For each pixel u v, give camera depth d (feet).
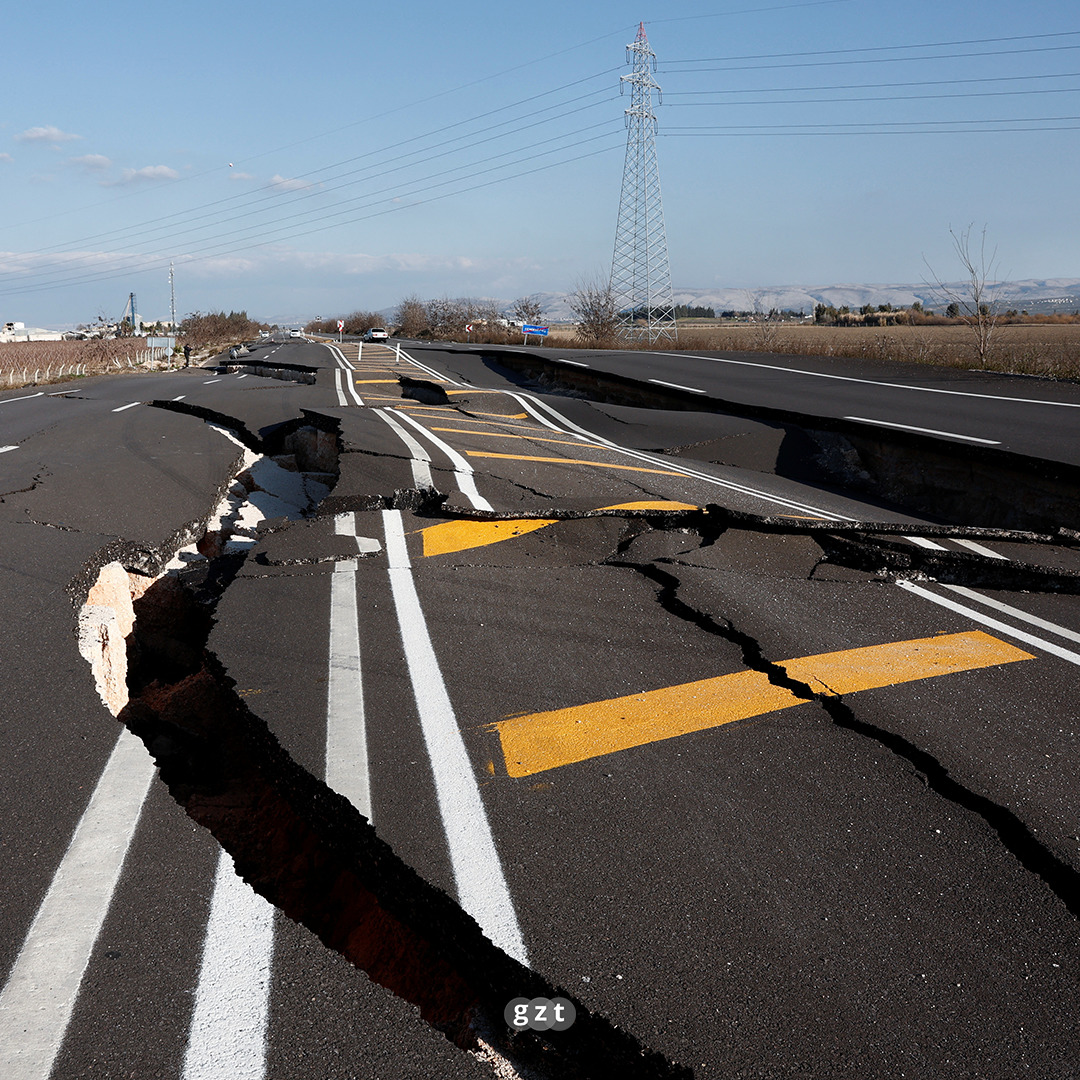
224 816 11.40
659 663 15.01
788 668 14.82
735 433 43.57
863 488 37.42
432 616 16.74
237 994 7.14
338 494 26.25
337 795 10.33
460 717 12.62
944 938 8.51
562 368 77.66
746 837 10.00
